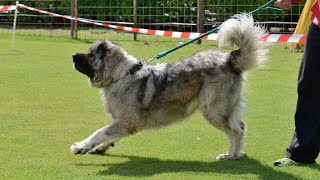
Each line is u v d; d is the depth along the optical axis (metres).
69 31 22.47
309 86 5.77
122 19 22.31
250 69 6.24
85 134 7.22
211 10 20.39
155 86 6.15
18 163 5.79
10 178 5.25
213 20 20.44
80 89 10.75
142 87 6.13
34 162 5.85
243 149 6.44
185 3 21.14
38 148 6.46
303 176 5.48
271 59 15.59
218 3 20.12
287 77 12.65
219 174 5.53
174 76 6.18
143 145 6.78
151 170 5.66
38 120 8.03
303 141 5.83
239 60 6.14
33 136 7.05
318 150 5.89
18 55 15.83
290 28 19.44
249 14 6.34
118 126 6.16
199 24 19.03
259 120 8.24
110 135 6.13
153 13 21.52
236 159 6.20
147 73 6.17
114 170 5.63
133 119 6.13
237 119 6.29
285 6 6.02
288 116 8.55
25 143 6.68
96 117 8.30
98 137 6.12
